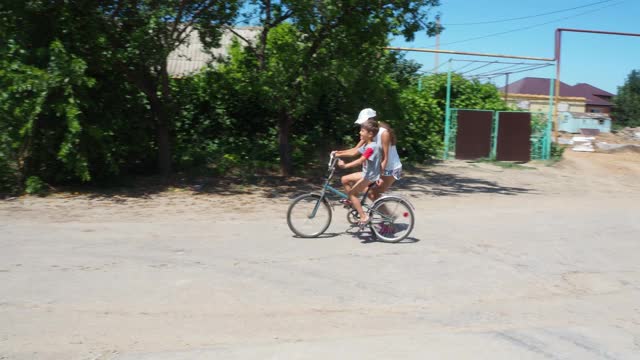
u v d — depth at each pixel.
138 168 13.29
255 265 6.39
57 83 9.84
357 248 7.21
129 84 12.17
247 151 14.84
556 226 8.99
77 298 5.24
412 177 14.94
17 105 10.11
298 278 6.00
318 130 16.00
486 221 9.26
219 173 13.31
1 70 9.84
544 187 14.33
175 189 11.53
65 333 4.49
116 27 11.16
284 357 4.12
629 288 6.05
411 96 17.50
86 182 11.61
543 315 5.20
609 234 8.51
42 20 10.59
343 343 4.41
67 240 7.25
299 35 12.60
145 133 12.60
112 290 5.48
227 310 5.09
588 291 5.92
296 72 12.53
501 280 6.17
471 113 19.80
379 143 7.22
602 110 52.84
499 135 19.92
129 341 4.38
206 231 7.94
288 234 7.86
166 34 11.30
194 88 14.73
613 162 21.86
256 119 15.38
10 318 4.75
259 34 13.37
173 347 4.29
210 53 12.73
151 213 9.18
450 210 10.26
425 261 6.75
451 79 21.89
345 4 11.85
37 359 4.03
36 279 5.72
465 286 5.94
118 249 6.88
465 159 19.84
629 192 13.99
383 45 12.92
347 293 5.61
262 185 12.49
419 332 4.70
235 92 15.01
